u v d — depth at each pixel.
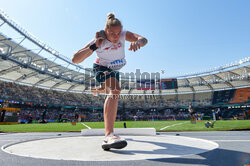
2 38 19.89
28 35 21.91
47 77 32.72
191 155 1.67
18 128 10.78
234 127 8.16
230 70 34.38
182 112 44.94
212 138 3.69
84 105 42.47
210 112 41.47
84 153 1.85
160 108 45.66
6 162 1.41
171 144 2.56
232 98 39.78
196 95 45.94
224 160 1.45
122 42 2.24
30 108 33.47
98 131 5.03
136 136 4.31
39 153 1.89
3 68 26.08
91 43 1.97
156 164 1.32
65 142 3.03
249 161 1.41
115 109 2.05
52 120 34.53
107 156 1.67
